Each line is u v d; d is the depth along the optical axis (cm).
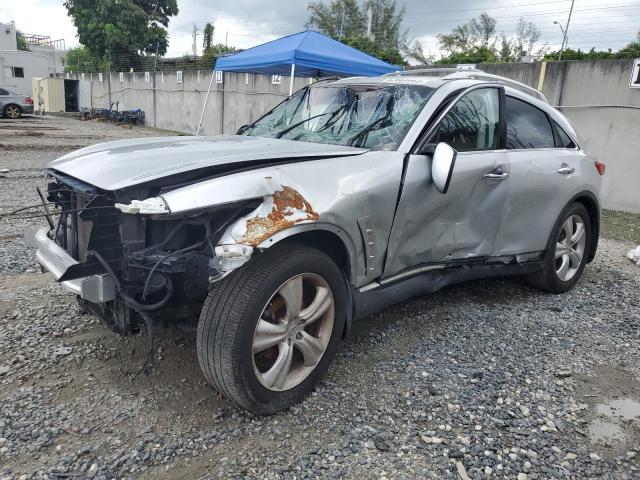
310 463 243
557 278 471
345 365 331
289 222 254
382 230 312
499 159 387
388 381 315
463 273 392
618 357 364
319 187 278
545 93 1038
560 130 469
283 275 259
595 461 255
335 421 275
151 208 235
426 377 322
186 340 351
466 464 248
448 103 360
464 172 358
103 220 258
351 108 383
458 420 281
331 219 275
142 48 4350
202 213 245
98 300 254
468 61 3014
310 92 433
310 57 893
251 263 258
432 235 351
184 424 267
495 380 323
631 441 272
